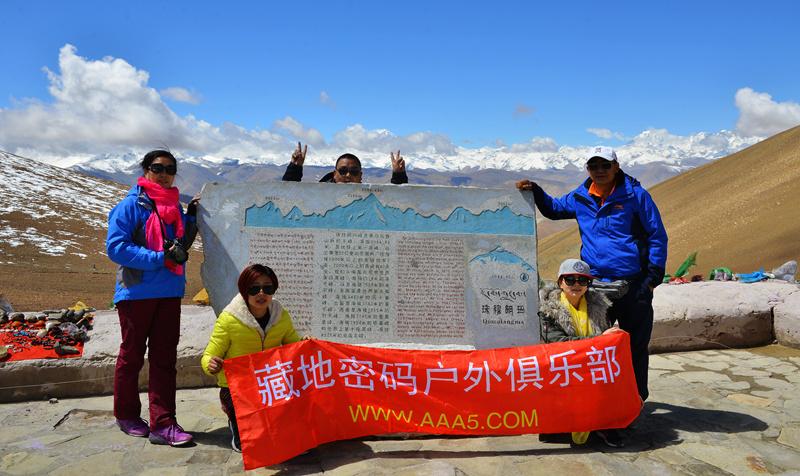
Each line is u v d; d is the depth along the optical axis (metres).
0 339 6.87
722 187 61.59
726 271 11.12
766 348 8.73
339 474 4.59
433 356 5.12
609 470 4.62
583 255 5.80
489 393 5.04
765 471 4.61
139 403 5.47
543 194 6.25
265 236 5.99
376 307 5.95
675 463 4.76
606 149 5.45
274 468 4.74
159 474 4.61
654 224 5.44
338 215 6.07
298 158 6.84
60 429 5.58
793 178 51.34
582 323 5.32
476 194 6.19
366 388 5.07
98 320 7.33
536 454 4.95
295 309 5.91
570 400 5.02
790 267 10.73
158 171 5.32
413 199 6.14
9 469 4.66
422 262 6.04
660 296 9.04
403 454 4.97
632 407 5.02
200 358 7.04
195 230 5.83
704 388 6.84
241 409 4.72
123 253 5.01
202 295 11.54
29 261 37.25
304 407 4.90
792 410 6.03
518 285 6.07
